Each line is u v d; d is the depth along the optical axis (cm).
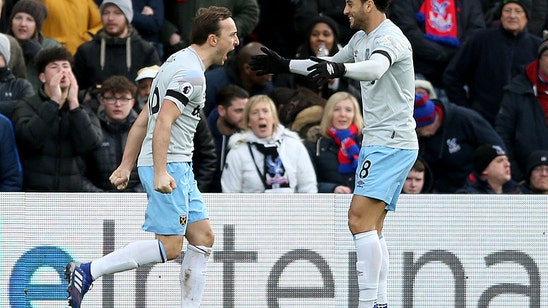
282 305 3022
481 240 3050
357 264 2612
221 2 4097
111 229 2997
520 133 3838
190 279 2627
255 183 3231
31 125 3181
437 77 4184
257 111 3244
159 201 2531
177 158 2544
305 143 3434
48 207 2984
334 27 3888
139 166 2575
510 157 3853
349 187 3378
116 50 3828
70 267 2522
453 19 4178
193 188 2616
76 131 3222
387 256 2686
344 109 3397
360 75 2422
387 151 2577
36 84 3719
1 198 2972
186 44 4134
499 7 4300
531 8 4059
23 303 2973
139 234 3003
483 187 3459
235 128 3500
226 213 3019
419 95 3575
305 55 3903
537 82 3844
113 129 3347
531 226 3056
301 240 3027
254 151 3250
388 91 2581
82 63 3825
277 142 3262
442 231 3045
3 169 3164
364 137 2630
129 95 3347
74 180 3256
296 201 3028
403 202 3041
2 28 4019
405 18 4153
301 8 4128
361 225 2603
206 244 2630
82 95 3688
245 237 3019
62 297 2981
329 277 3030
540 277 3058
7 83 3409
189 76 2505
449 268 3047
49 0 4034
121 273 3002
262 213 3022
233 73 3716
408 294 3039
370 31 2597
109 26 3819
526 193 3497
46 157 3219
